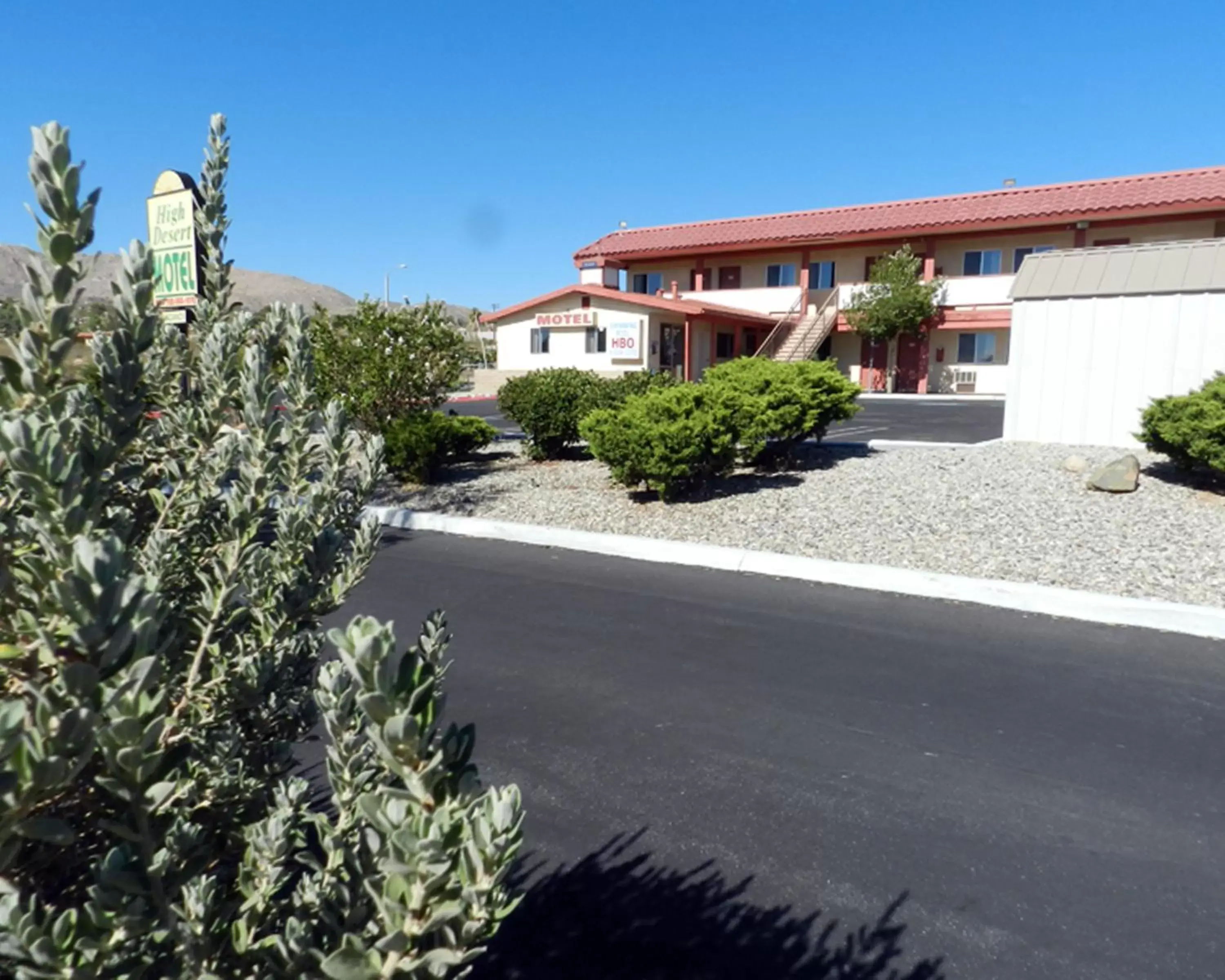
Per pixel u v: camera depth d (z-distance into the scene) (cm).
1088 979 262
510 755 406
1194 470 908
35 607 130
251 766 194
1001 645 541
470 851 117
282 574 198
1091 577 646
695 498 940
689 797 369
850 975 263
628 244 3512
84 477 134
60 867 155
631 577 707
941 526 789
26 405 131
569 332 3131
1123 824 347
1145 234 2702
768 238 3134
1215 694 465
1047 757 401
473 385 3272
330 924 138
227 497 194
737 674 501
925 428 1642
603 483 1054
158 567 184
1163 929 285
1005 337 2969
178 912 135
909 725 434
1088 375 1136
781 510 870
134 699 118
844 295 3141
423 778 121
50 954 117
